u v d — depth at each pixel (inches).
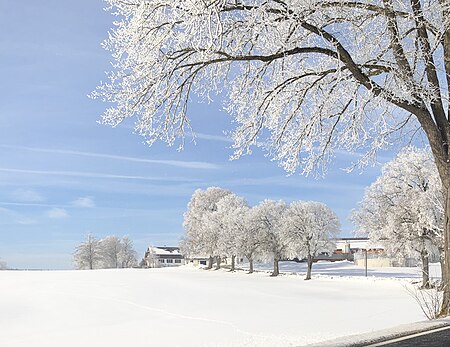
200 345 590.2
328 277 3169.3
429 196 1916.8
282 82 515.5
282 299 1823.3
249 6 425.4
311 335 565.3
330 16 460.8
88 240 6092.5
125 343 765.9
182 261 7647.6
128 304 1713.8
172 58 449.7
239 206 4281.5
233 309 1416.1
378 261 4362.7
